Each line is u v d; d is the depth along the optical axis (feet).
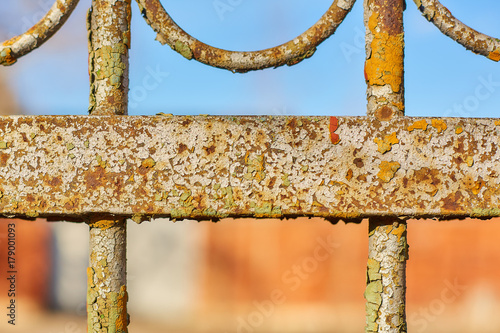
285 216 2.47
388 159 2.47
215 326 8.54
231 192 2.46
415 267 8.14
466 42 2.52
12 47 2.50
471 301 8.00
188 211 2.46
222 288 8.77
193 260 8.97
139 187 2.46
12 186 2.45
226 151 2.46
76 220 2.51
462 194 2.47
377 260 2.49
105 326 2.47
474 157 2.48
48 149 2.46
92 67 2.50
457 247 8.09
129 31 2.51
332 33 2.52
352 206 2.47
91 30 2.50
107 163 2.46
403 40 2.51
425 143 2.47
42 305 8.52
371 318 2.49
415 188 2.47
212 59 2.51
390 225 2.49
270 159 2.47
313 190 2.47
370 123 2.47
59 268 8.70
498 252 7.98
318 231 8.57
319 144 2.47
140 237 9.09
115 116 2.46
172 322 8.66
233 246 8.79
